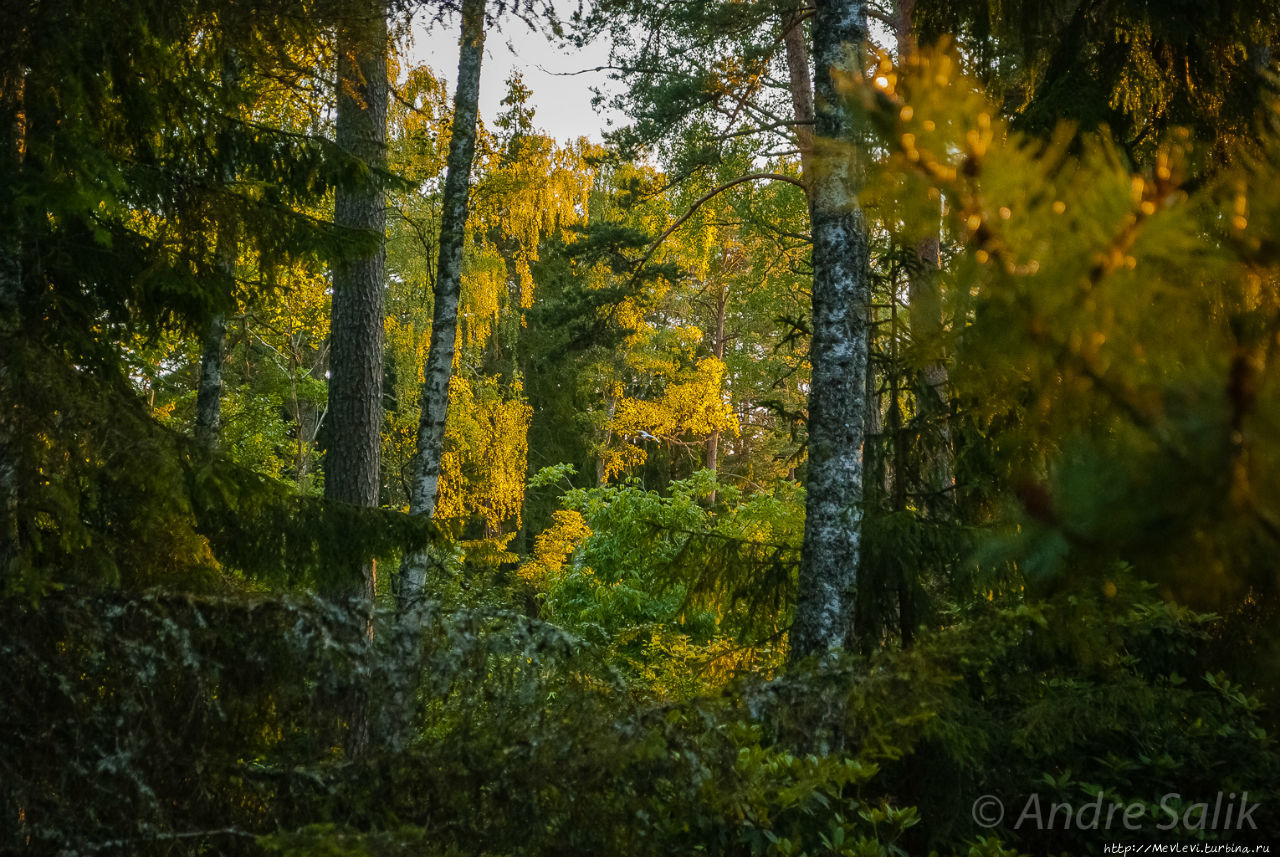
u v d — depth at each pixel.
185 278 4.43
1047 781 4.00
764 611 6.44
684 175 12.19
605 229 13.96
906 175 1.26
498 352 20.72
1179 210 1.15
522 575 17.05
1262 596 1.29
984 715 4.43
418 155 9.23
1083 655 3.71
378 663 3.23
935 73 1.27
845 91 1.32
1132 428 1.19
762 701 3.41
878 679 3.40
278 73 5.57
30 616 3.30
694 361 23.91
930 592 5.60
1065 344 1.20
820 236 5.76
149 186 4.31
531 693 3.20
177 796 3.14
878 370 6.30
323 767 3.10
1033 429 1.28
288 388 15.50
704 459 27.42
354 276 8.63
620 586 12.20
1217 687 3.84
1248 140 2.30
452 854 2.86
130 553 4.00
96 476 3.74
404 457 17.55
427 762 3.03
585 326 16.59
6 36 3.73
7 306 3.84
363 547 4.82
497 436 16.98
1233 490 1.15
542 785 2.97
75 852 2.96
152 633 3.29
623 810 2.97
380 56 6.20
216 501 4.28
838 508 5.56
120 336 4.57
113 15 3.90
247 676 3.29
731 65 11.62
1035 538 1.26
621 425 23.50
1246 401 1.15
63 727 3.18
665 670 9.38
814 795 3.16
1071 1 5.03
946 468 5.92
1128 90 4.38
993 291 1.21
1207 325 1.17
